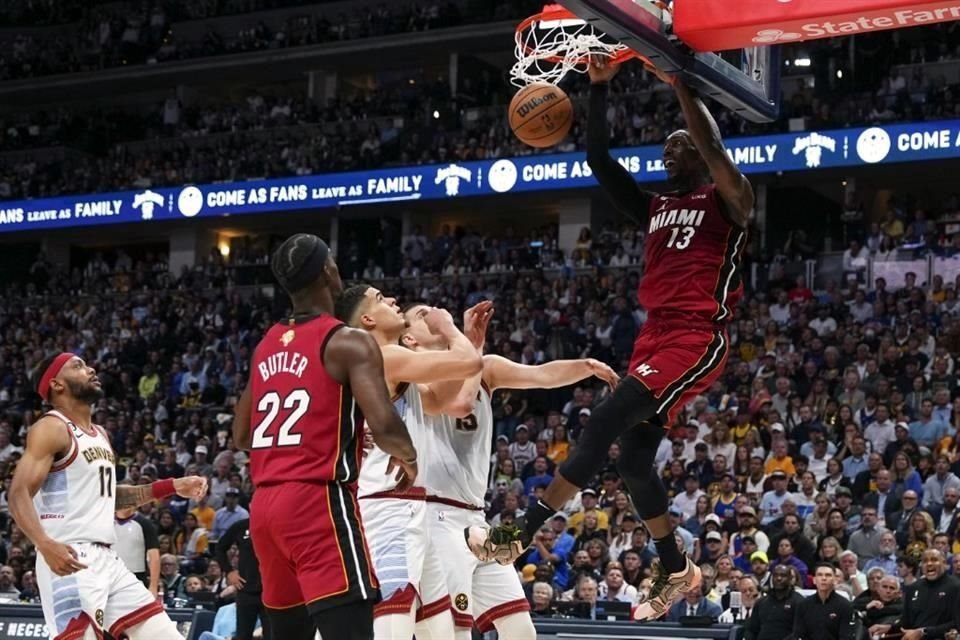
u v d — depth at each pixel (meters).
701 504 16.53
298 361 5.30
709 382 6.38
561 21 7.04
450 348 6.29
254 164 31.73
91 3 40.88
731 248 6.32
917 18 6.02
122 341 29.69
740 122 26.34
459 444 7.59
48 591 8.00
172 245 34.84
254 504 5.32
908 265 23.38
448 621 7.37
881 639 12.28
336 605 5.12
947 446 17.11
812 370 19.97
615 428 6.12
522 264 28.05
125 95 39.56
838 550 14.00
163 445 24.05
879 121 25.20
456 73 34.25
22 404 28.16
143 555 13.16
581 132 28.16
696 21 6.09
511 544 6.07
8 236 36.78
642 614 6.82
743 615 13.52
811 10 5.93
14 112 40.97
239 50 36.41
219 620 13.88
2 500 21.81
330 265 5.51
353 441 5.29
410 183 28.38
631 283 25.17
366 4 37.28
